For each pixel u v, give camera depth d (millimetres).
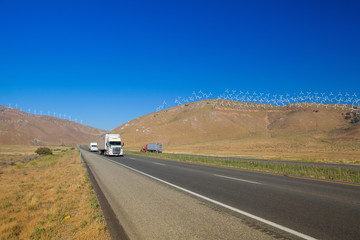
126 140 170625
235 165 22109
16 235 5742
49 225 6195
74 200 8844
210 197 8711
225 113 197625
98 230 5547
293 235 4980
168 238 4984
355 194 9141
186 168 20375
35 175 17531
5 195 10336
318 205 7441
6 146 133250
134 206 7676
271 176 14828
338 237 4848
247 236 4973
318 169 18078
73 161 28922
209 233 5188
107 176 15523
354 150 67500
